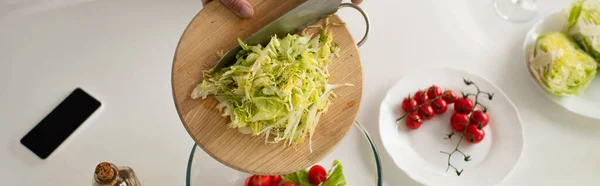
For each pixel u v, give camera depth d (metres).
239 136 1.15
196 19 1.17
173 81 1.14
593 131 1.43
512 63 1.49
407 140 1.39
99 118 1.38
